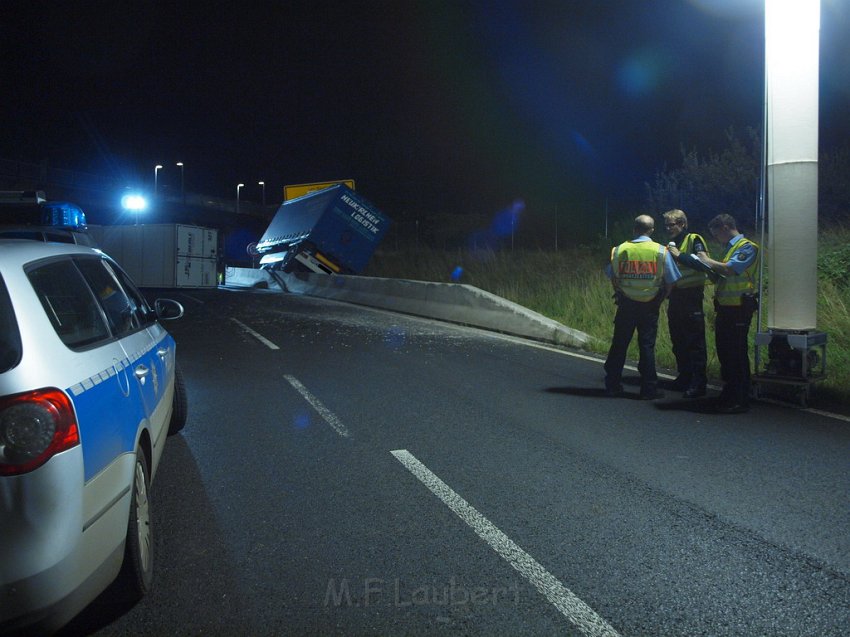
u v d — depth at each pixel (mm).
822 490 5191
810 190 7840
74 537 2777
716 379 9602
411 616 3439
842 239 15711
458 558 4070
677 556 4098
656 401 8156
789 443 6402
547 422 7168
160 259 30188
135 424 3611
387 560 4043
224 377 9531
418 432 6773
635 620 3410
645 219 8141
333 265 27688
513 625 3363
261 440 6492
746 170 21109
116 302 4473
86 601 2928
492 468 5691
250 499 5000
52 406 2736
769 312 8156
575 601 3588
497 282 22500
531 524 4562
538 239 34906
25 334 2838
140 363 4164
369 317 17500
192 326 15281
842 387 8398
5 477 2643
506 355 11547
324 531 4445
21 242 3533
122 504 3236
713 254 18281
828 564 4004
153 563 3945
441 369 10188
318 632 3301
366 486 5273
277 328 15016
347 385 9008
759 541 4305
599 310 15086
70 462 2766
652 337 8195
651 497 5039
